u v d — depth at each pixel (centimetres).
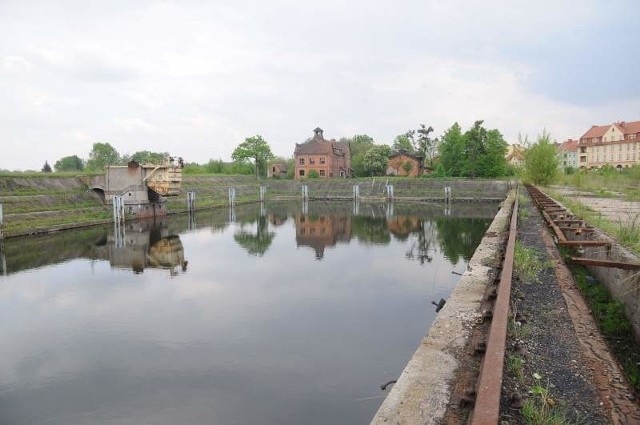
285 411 674
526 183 4081
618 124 7925
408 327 1038
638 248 627
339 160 8119
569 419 292
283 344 945
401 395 342
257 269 1750
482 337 445
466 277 700
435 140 7988
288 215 4316
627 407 311
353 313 1152
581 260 541
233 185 6481
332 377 786
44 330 1065
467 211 4541
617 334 518
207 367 839
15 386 780
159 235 2812
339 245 2377
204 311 1194
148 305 1261
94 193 3559
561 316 498
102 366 859
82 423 667
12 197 2811
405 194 6322
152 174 3619
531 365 375
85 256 2077
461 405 319
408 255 2028
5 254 2111
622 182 3225
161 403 712
